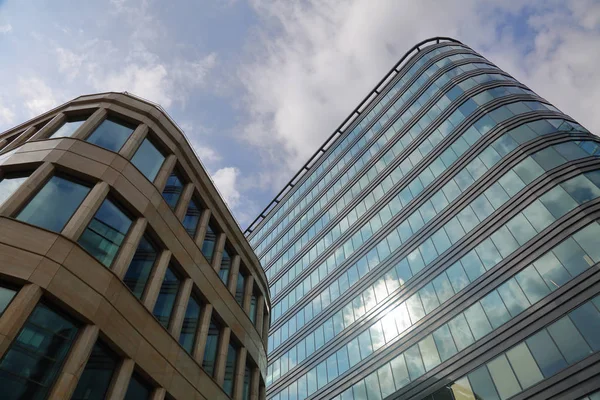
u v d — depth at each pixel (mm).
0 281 12438
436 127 49281
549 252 29484
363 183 57656
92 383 13039
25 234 13570
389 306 41062
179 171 23141
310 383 45219
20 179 16375
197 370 18016
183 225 21359
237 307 23812
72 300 13250
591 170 31359
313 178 72312
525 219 32656
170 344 16859
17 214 14492
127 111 21766
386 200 51031
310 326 51000
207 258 23016
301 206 70438
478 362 29500
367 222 52188
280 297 60812
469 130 43844
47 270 13086
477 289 33125
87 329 13344
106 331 13906
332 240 56969
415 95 56719
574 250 28016
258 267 29203
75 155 17438
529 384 25625
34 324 12156
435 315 35438
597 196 29250
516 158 36469
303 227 65938
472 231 36812
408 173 49875
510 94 43938
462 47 59656
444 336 33469
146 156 20922
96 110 21031
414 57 62250
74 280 13656
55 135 19766
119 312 14789
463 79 49719
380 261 46031
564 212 30156
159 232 18859
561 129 36844
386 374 36625
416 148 50938
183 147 23594
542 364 25625
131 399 14250
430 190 44812
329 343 46156
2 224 13500
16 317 11578
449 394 30156
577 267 27234
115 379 13727
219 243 24641
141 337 15398
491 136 40500
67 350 12664
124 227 17281
